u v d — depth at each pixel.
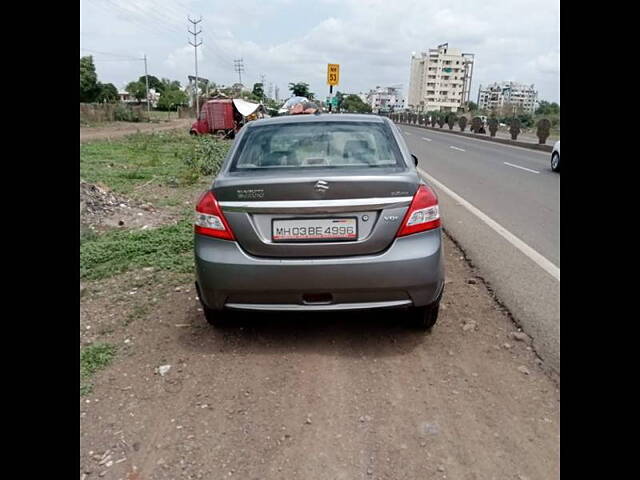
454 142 30.03
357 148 3.92
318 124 4.19
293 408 2.94
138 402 3.03
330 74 23.67
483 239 6.52
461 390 3.09
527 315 4.11
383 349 3.62
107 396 3.10
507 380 3.19
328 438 2.68
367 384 3.18
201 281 3.48
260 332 3.91
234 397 3.06
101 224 7.68
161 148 23.12
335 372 3.32
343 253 3.34
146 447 2.64
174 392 3.13
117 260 5.78
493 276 5.05
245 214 3.35
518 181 12.26
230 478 2.42
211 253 3.42
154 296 4.72
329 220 3.32
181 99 82.94
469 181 12.28
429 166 15.82
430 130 51.47
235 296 3.42
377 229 3.32
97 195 8.73
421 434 2.70
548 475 2.40
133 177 12.98
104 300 4.65
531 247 6.10
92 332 3.97
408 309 3.79
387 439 2.66
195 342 3.78
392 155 3.87
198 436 2.72
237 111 31.94
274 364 3.44
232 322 3.99
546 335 3.76
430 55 130.25
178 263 5.63
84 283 5.10
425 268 3.37
